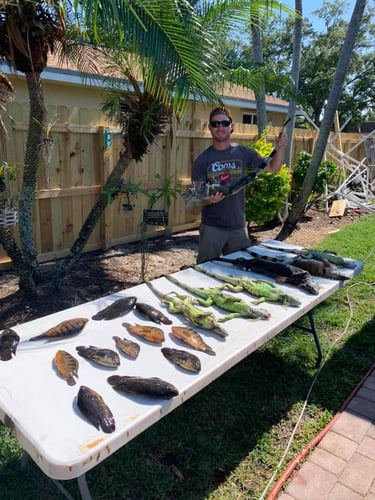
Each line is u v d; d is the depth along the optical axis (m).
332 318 3.34
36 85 2.91
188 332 1.71
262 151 5.29
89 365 1.46
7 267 4.07
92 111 4.38
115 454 1.90
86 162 4.49
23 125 3.79
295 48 5.78
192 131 5.62
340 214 7.62
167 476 1.79
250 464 1.88
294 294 2.20
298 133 7.74
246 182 2.82
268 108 11.32
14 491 1.67
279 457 1.92
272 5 3.59
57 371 1.41
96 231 4.84
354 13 4.54
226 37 3.78
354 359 2.77
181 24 2.31
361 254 5.03
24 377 1.37
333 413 2.24
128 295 2.12
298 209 5.62
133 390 1.30
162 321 1.83
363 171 9.18
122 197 4.96
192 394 1.38
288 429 2.11
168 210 5.40
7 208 3.08
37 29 2.66
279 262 2.53
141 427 1.20
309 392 2.40
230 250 3.20
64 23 2.79
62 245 4.51
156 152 5.26
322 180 7.20
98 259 4.62
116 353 1.54
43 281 3.74
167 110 3.34
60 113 4.09
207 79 2.64
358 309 3.52
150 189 5.30
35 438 1.10
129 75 3.22
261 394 2.38
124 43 2.54
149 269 4.39
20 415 1.19
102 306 1.98
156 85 2.64
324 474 1.81
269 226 6.71
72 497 1.57
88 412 1.19
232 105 9.57
